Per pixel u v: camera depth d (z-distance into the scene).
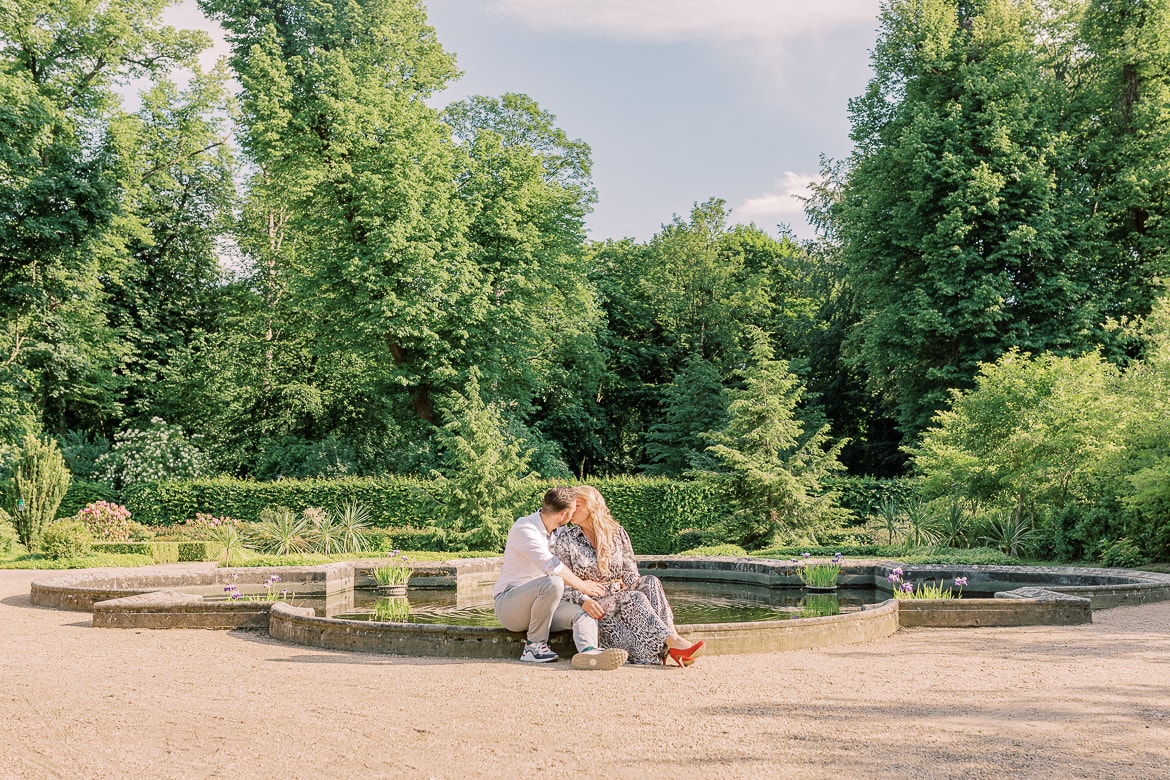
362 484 23.42
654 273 41.56
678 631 6.79
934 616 8.78
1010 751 3.99
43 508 18.84
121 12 29.53
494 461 19.61
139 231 30.64
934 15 28.05
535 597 6.50
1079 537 15.33
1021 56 27.77
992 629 8.53
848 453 37.47
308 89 28.33
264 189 31.14
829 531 20.58
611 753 3.98
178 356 33.41
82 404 33.78
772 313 43.97
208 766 3.86
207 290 36.56
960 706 4.88
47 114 27.25
